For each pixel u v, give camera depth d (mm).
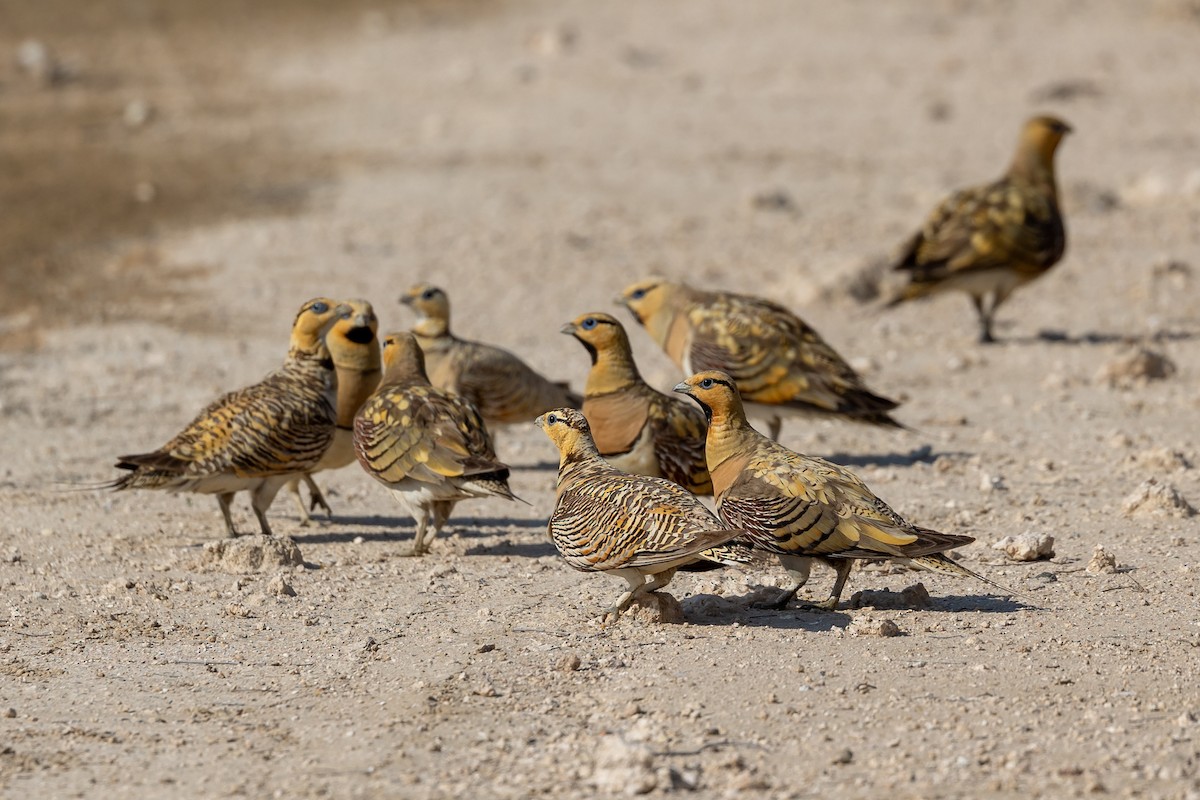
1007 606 10656
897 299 19938
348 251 25281
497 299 22438
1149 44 46312
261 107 39250
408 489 12062
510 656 9875
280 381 12609
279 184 30641
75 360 19203
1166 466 14219
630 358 12891
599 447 12859
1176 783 7910
